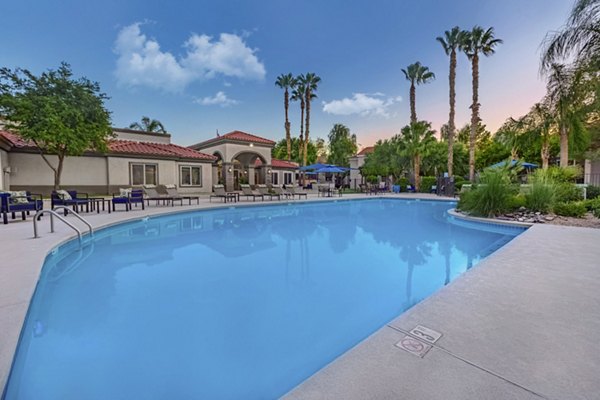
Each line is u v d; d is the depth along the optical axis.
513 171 11.59
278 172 28.91
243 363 2.46
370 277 4.73
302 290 4.14
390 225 9.63
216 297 3.87
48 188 15.15
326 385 1.62
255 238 7.64
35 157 14.81
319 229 8.90
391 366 1.78
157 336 2.88
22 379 2.22
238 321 3.21
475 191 10.30
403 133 24.66
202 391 2.14
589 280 3.38
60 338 2.82
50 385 2.17
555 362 1.82
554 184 10.10
